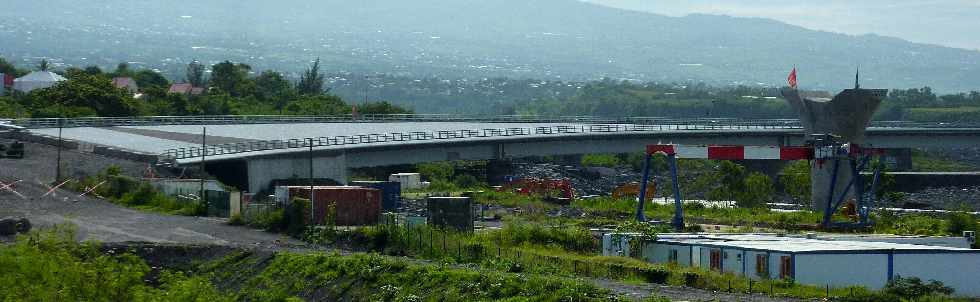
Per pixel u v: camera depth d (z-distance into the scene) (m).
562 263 82.94
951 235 112.81
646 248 89.44
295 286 80.69
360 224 106.81
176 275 74.69
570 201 151.38
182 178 133.88
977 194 193.12
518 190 161.88
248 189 141.50
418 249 90.06
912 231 117.06
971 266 78.31
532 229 98.31
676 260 86.50
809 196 170.00
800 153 126.94
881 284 77.25
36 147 157.62
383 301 74.44
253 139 171.75
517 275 74.44
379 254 87.38
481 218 119.25
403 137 177.62
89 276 70.69
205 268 87.88
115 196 124.94
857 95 149.75
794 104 157.25
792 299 69.69
